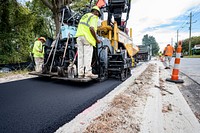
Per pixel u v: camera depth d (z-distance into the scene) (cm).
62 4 1096
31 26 1248
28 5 1391
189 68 809
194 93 314
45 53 489
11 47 1060
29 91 329
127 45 718
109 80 468
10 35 1045
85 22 359
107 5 598
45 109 225
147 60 2278
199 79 462
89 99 271
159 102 243
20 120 189
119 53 485
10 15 1052
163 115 201
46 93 312
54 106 237
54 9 1112
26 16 1142
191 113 207
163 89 335
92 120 182
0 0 970
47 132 162
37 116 201
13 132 162
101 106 229
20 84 405
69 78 371
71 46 414
